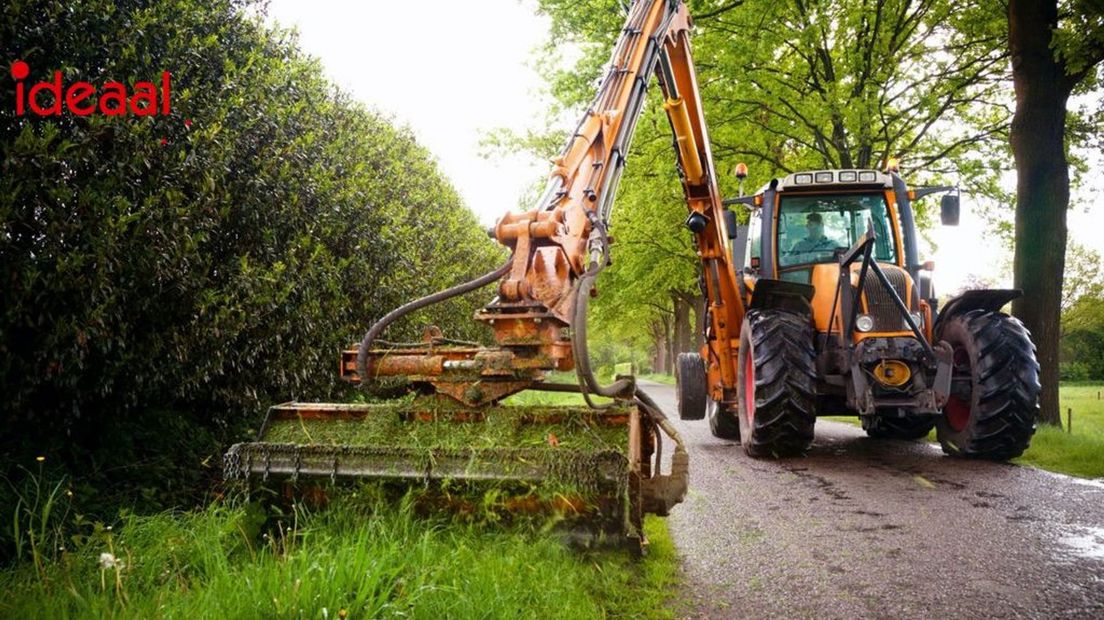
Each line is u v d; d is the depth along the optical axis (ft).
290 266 15.66
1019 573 10.91
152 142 11.75
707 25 39.91
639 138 46.26
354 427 10.90
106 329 10.86
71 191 10.43
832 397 21.76
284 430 11.07
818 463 20.72
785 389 19.90
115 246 10.72
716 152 46.47
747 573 11.03
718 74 41.27
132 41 11.85
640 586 10.12
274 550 8.92
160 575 8.31
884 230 23.38
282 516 10.34
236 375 15.26
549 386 11.16
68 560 8.29
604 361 239.30
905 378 19.26
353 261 19.17
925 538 12.85
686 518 14.42
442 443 10.19
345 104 24.06
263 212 14.71
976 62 40.04
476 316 10.51
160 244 11.70
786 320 20.67
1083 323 155.02
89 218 10.66
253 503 10.21
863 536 13.05
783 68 41.68
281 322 15.58
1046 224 27.27
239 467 10.37
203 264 13.26
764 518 14.39
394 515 10.07
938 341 21.91
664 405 50.11
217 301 13.25
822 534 13.21
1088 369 156.25
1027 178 27.68
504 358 10.34
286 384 16.52
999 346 19.45
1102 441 22.24
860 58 39.52
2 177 9.78
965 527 13.52
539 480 9.66
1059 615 9.29
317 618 6.97
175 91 12.84
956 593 10.11
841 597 10.01
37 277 10.10
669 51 19.69
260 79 15.53
